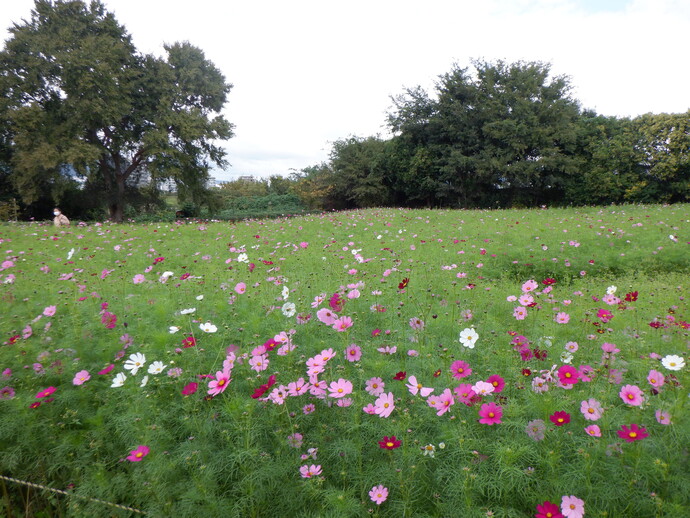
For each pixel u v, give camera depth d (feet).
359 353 7.95
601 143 69.87
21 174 61.00
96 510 5.78
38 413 7.07
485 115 72.64
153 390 7.72
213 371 8.30
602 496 5.13
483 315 11.78
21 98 60.90
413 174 80.59
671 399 6.48
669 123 62.64
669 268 21.70
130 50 67.87
